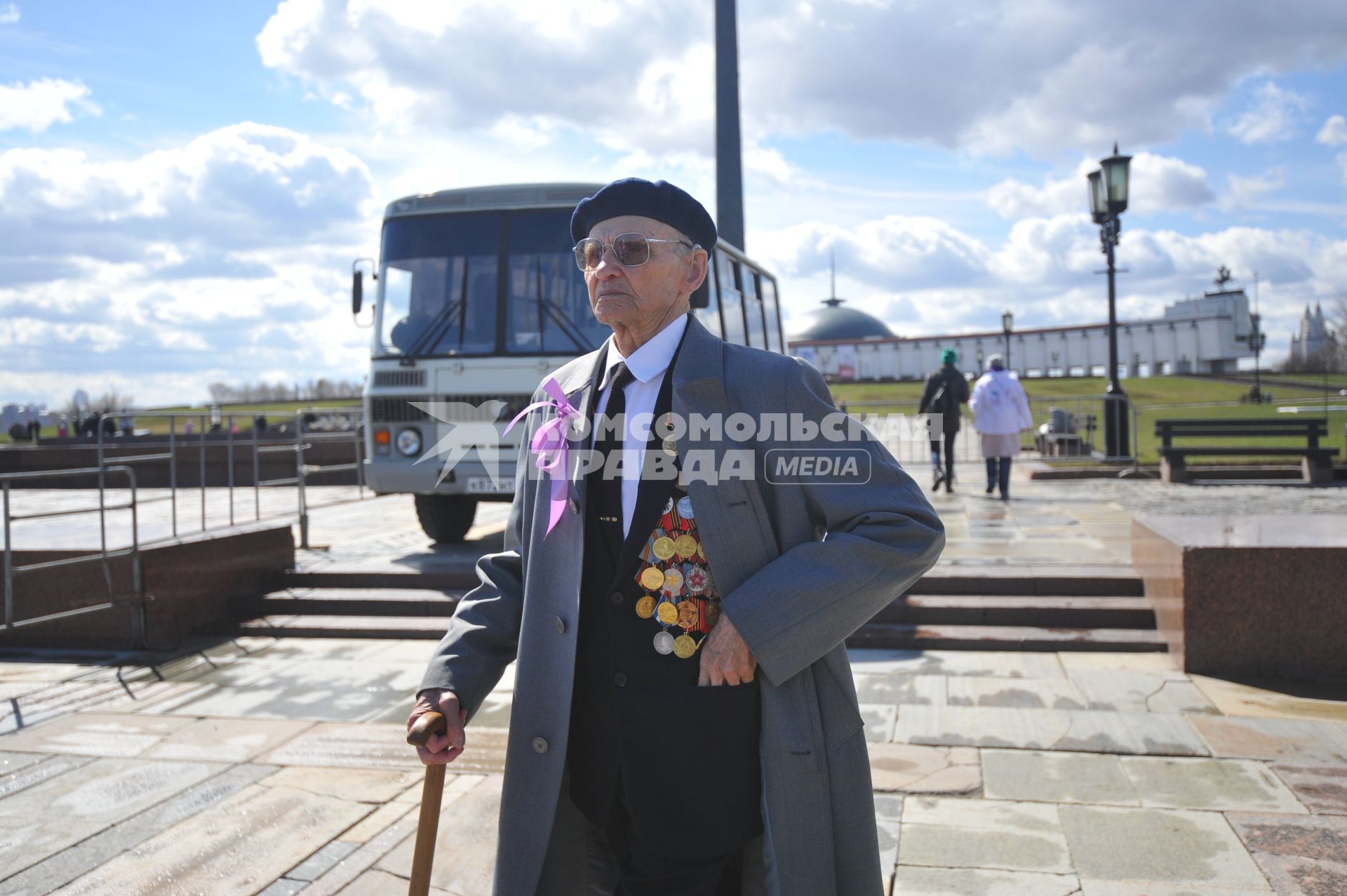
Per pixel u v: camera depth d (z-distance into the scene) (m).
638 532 1.89
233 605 7.06
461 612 2.04
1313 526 5.93
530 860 1.88
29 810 3.80
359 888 3.14
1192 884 3.04
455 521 9.07
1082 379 68.50
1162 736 4.32
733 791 1.84
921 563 1.83
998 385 11.73
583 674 1.94
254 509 12.77
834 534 1.82
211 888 3.16
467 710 1.90
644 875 1.87
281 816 3.71
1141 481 13.88
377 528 10.43
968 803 3.68
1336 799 3.62
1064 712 4.70
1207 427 13.74
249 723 4.85
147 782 4.06
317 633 6.68
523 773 1.90
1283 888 2.99
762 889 1.92
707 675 1.81
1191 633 5.29
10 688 5.54
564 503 1.93
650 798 1.84
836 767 1.87
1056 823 3.49
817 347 80.19
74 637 6.51
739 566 1.85
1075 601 6.31
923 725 4.56
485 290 8.42
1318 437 13.27
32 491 17.09
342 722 4.85
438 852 3.38
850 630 1.81
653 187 1.97
